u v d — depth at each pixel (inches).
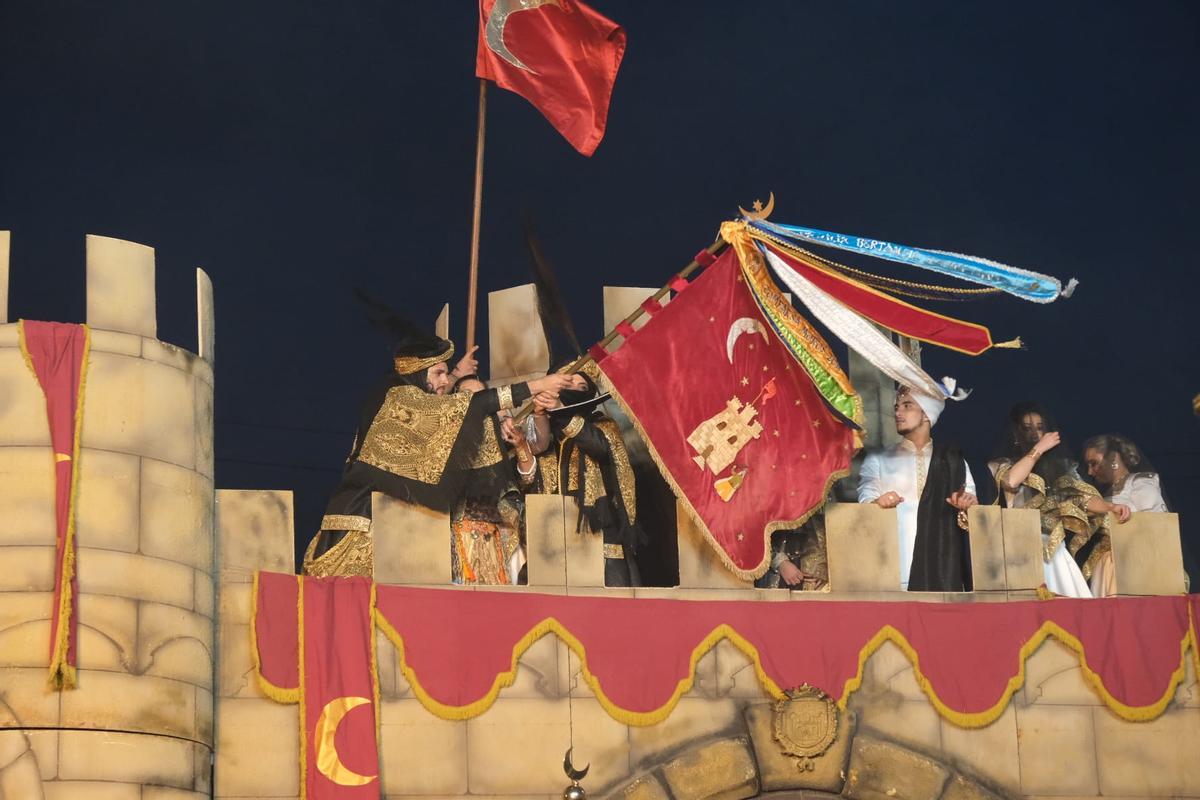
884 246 1724.9
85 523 1462.8
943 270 1729.8
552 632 1579.7
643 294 1772.9
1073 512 1739.7
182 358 1536.7
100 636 1446.9
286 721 1510.8
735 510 1656.0
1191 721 1667.1
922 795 1615.4
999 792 1627.7
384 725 1530.5
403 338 1684.3
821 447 1685.5
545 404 1643.7
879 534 1672.0
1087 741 1649.9
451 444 1608.0
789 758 1600.6
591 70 1825.8
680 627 1608.0
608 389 1658.5
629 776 1569.9
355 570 1596.9
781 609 1631.4
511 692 1561.3
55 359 1485.0
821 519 1733.5
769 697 1609.3
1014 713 1644.9
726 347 1694.1
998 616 1663.4
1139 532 1729.8
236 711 1505.9
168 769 1450.5
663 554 1748.3
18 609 1434.5
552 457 1675.7
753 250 1720.0
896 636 1642.5
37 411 1473.9
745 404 1684.3
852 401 1688.0
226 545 1537.9
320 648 1525.6
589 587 1606.8
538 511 1612.9
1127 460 1812.3
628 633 1595.7
